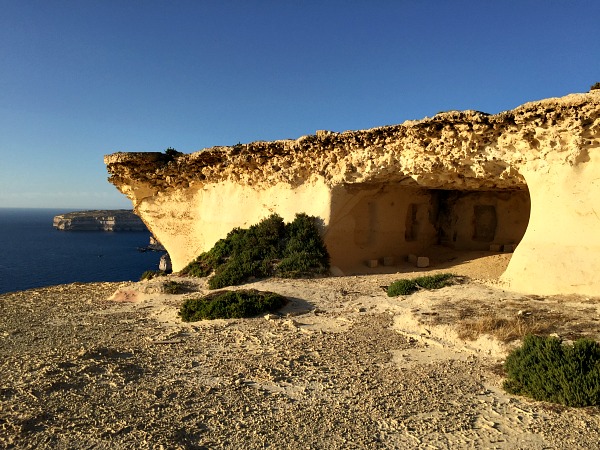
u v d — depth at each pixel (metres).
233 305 12.95
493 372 8.01
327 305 13.53
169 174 23.97
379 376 8.12
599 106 11.53
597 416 6.21
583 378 6.69
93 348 9.66
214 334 11.07
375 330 10.88
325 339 10.33
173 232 25.12
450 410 6.73
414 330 10.61
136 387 7.77
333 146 18.70
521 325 9.44
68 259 79.06
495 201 20.48
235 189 22.39
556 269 12.16
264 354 9.43
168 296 16.25
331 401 7.18
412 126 15.86
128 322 12.85
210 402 7.18
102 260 77.31
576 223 12.22
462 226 21.55
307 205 19.70
